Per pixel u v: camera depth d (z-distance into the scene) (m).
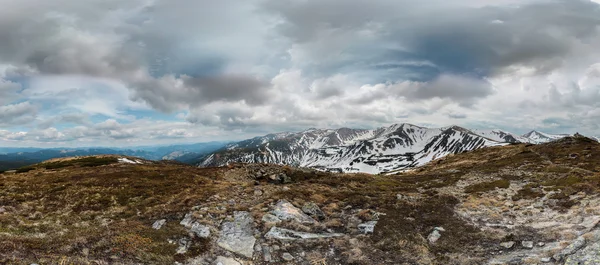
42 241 15.01
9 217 23.59
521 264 16.20
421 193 39.62
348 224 25.36
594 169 44.53
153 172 49.12
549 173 44.66
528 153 76.69
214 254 18.16
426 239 21.97
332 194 35.62
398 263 18.08
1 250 12.63
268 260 18.05
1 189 33.50
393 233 22.48
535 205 28.80
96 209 28.62
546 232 21.19
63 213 27.09
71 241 15.37
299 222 24.69
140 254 15.64
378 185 49.00
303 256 18.84
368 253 19.39
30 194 32.22
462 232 23.03
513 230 22.89
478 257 18.59
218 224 23.28
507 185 39.53
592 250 14.89
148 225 22.77
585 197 27.64
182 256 17.00
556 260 15.46
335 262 18.14
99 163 97.62
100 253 14.74
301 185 44.34
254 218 24.81
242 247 19.45
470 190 39.44
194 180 43.19
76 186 36.44
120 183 38.97
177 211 25.98
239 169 55.56
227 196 33.12
